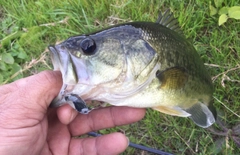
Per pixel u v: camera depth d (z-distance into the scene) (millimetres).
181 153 270
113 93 173
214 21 291
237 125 264
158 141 271
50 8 324
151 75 176
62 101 171
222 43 284
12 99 173
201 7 294
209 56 285
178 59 187
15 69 312
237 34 283
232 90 270
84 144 210
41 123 185
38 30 320
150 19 298
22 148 176
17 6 338
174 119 270
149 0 303
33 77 177
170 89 183
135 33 175
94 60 166
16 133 172
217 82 273
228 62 278
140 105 181
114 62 170
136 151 277
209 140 265
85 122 213
